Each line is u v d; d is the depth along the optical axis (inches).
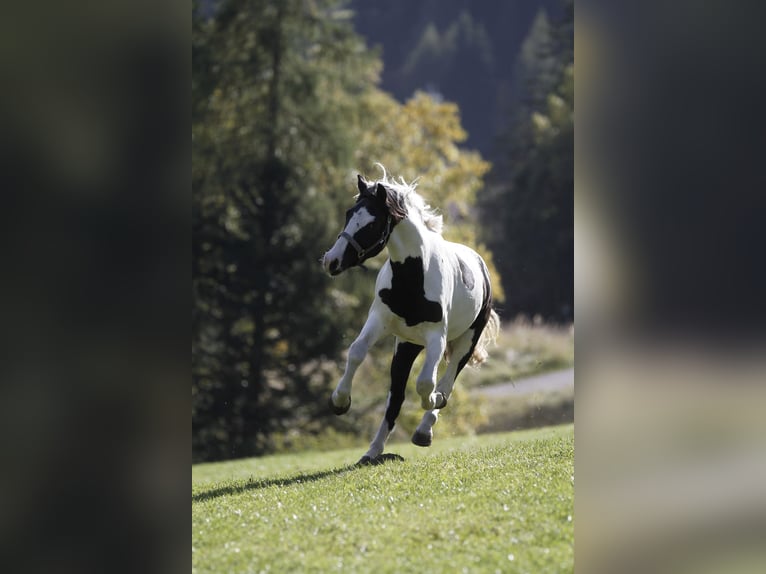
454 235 1465.3
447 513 355.3
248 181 1412.4
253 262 1358.3
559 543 319.3
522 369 1823.3
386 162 1588.3
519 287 2285.9
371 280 1406.3
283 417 1343.5
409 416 1270.9
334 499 387.2
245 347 1359.5
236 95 1518.2
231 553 324.5
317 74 1526.8
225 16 1514.5
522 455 474.6
